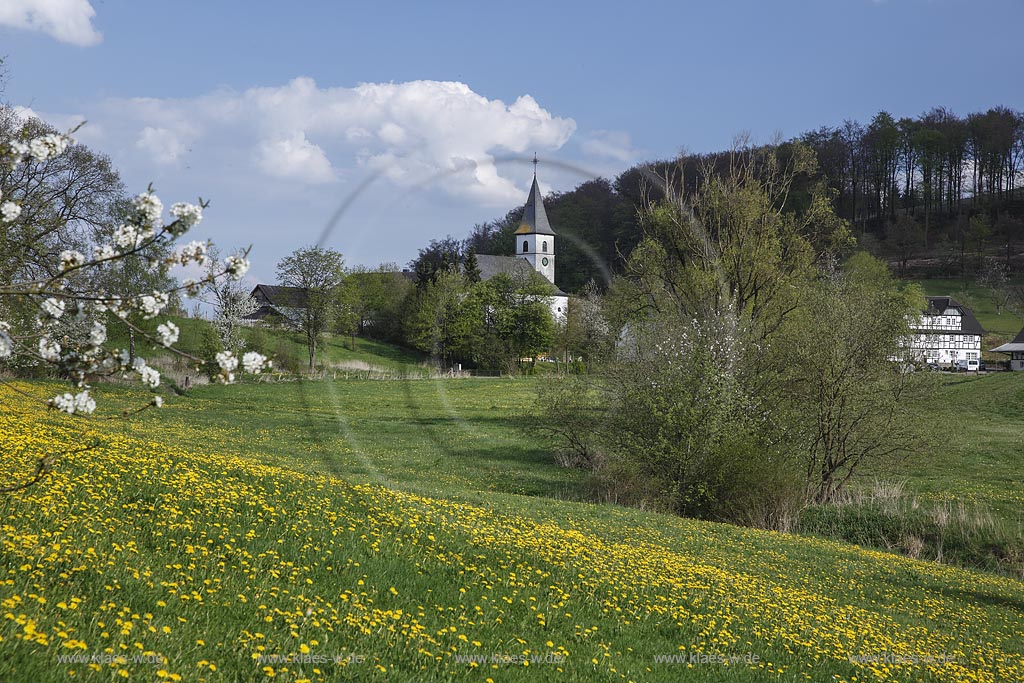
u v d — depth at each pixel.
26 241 23.61
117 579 6.36
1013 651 10.83
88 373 3.98
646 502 19.95
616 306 21.12
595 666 6.97
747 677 7.58
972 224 113.94
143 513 9.09
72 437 13.98
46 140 4.27
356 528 10.61
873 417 22.41
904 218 119.38
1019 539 19.14
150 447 15.02
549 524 14.82
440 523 12.14
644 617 9.04
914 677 8.61
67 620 5.28
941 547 19.28
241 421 33.50
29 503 8.12
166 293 3.98
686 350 20.53
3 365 23.61
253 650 5.53
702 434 19.73
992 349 90.12
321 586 7.69
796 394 22.14
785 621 10.13
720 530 17.48
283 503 11.51
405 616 7.29
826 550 16.73
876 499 22.47
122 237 3.92
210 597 6.53
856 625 10.79
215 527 9.04
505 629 7.65
